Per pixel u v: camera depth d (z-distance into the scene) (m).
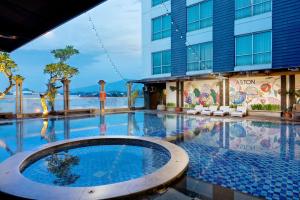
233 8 17.34
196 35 19.84
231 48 17.50
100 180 6.10
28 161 6.99
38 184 4.80
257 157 7.30
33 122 15.44
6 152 8.07
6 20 3.72
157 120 16.41
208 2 19.03
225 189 4.94
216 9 18.38
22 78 17.12
